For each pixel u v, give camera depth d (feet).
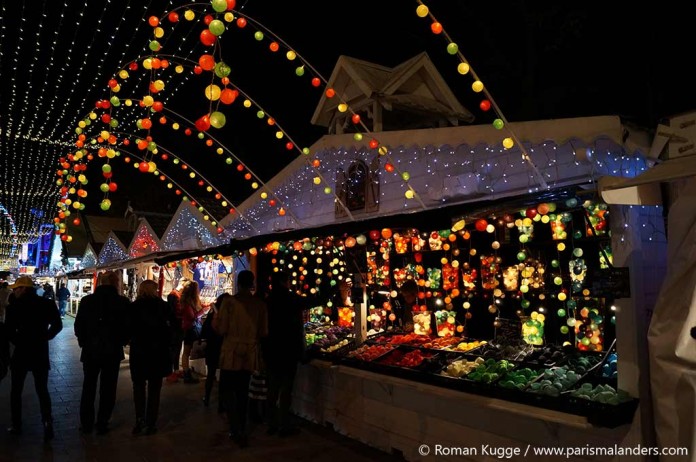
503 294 19.84
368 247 24.94
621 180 11.76
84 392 21.27
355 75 27.50
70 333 60.95
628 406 12.39
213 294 40.14
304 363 21.93
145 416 22.99
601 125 13.24
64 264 100.32
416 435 17.78
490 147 18.28
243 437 19.51
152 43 17.13
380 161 23.09
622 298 13.21
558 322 19.02
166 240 45.21
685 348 10.80
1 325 20.45
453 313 21.99
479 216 15.58
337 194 25.53
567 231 18.11
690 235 11.04
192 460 18.11
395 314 24.85
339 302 29.01
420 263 23.49
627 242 13.21
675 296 11.29
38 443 19.94
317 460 18.07
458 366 16.92
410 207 21.42
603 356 16.47
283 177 28.68
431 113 29.27
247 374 20.22
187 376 31.71
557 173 15.93
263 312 20.83
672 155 12.56
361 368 19.75
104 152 23.67
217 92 13.29
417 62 27.94
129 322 21.34
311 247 24.07
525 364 16.69
